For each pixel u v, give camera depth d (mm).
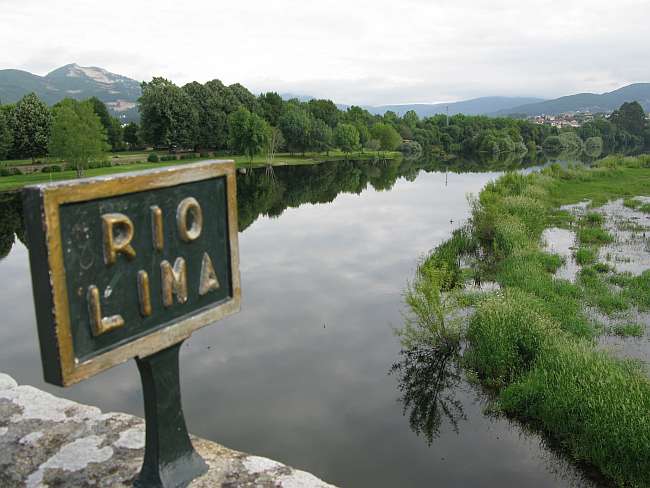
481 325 11398
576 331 11531
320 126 76750
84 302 2225
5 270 20531
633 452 7559
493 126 113562
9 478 3188
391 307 15641
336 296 16734
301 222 29547
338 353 12719
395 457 8852
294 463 8711
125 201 2377
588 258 17312
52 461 3324
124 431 3643
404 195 39812
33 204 2029
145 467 2953
